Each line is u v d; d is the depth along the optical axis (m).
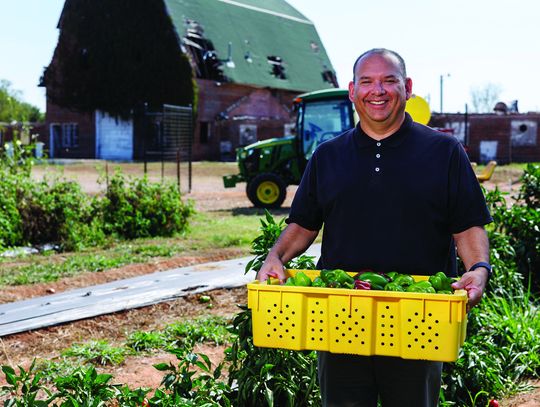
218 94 41.75
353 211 2.94
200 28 41.59
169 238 11.77
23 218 10.87
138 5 38.62
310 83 48.66
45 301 7.00
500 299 5.84
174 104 38.44
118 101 39.25
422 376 2.80
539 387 4.84
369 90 2.86
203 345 5.75
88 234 11.13
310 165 3.13
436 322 2.50
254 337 2.68
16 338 5.93
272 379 3.88
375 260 2.92
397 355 2.56
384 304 2.55
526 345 5.26
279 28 49.59
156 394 3.41
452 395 4.55
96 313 6.51
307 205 3.14
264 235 4.12
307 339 2.63
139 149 39.31
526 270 7.41
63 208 11.09
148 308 6.84
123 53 39.00
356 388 2.89
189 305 7.04
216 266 8.66
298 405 3.96
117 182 12.18
